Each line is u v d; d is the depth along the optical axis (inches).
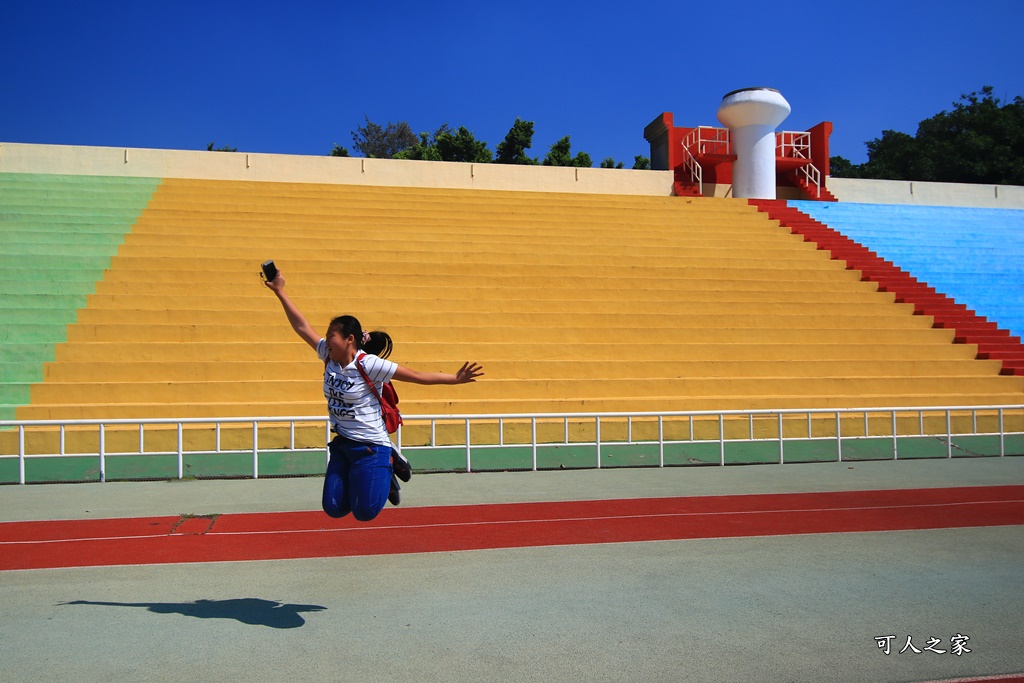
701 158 1168.8
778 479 399.9
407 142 2608.3
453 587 220.8
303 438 481.7
